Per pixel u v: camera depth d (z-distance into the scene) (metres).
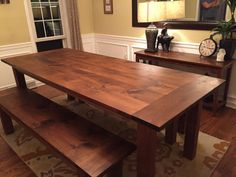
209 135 2.22
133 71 1.90
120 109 1.24
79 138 1.48
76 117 1.76
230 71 2.62
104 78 1.74
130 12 3.55
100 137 1.48
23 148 2.09
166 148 2.04
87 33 4.27
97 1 4.03
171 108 1.23
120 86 1.57
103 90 1.50
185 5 2.81
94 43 4.43
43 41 3.75
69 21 3.80
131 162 1.87
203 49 2.70
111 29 3.99
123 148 1.37
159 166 1.81
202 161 1.86
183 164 1.83
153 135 1.26
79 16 4.02
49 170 1.80
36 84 3.65
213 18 2.64
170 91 1.46
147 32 3.02
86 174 1.18
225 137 2.19
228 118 2.54
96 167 1.21
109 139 1.46
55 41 3.95
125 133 2.28
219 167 1.79
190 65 2.58
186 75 1.77
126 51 3.89
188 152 1.87
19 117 1.78
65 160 1.33
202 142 2.11
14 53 3.35
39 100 2.10
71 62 2.23
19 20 3.29
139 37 3.59
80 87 1.56
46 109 1.91
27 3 3.33
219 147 2.03
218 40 2.69
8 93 2.50
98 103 1.35
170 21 3.05
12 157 1.98
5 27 3.16
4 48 3.21
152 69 1.94
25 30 3.39
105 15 3.99
